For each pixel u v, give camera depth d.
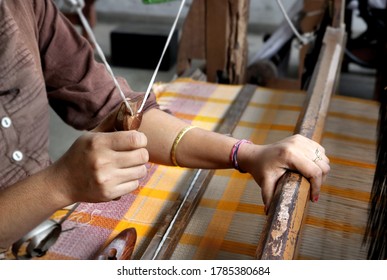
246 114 1.38
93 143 0.65
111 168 0.65
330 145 1.23
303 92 1.50
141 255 0.87
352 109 1.42
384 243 0.72
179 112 1.39
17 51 0.81
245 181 1.07
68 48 0.95
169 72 3.26
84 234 0.92
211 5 1.59
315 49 1.63
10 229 0.70
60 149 2.45
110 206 1.00
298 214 0.68
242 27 1.61
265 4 4.13
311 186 0.77
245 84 1.68
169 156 0.90
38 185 0.68
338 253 0.89
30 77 0.83
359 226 0.95
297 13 2.33
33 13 0.90
